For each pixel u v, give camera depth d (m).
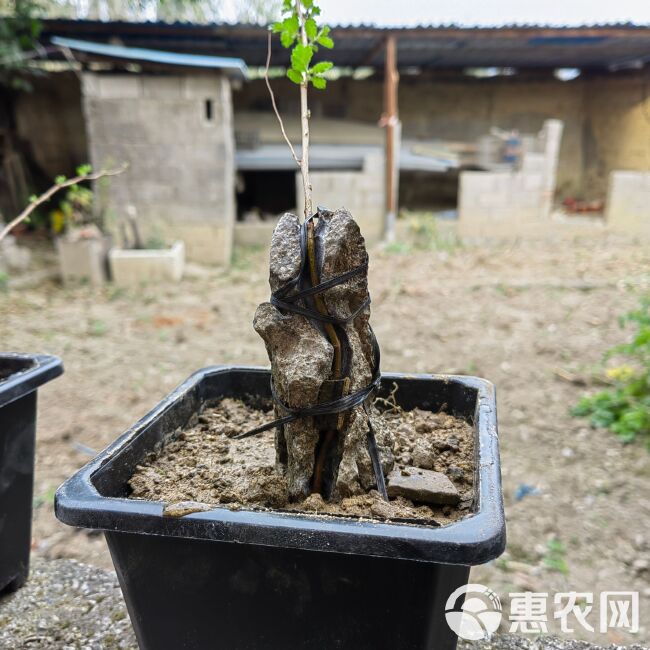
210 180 7.67
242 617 1.23
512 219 8.76
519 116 11.92
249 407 1.90
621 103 11.17
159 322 5.57
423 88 11.68
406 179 11.93
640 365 4.26
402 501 1.36
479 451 1.32
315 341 1.29
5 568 2.01
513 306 5.84
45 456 3.21
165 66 7.25
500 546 1.03
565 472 3.05
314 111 11.12
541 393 3.94
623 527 2.62
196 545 1.18
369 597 1.15
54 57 8.48
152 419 1.56
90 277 6.93
